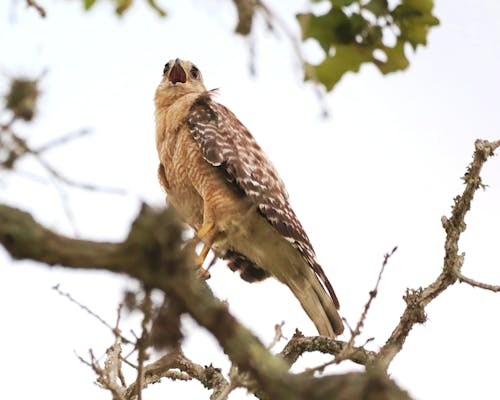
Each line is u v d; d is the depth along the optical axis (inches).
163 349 205.0
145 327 212.7
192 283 195.3
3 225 184.1
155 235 187.6
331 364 275.7
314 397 190.7
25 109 181.6
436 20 236.1
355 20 234.8
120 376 363.3
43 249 185.9
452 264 363.6
